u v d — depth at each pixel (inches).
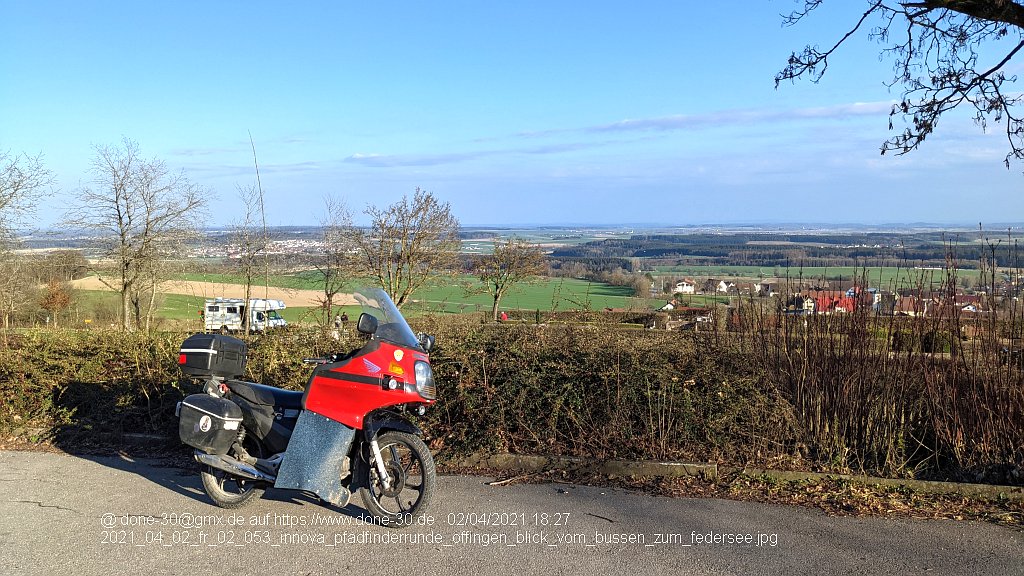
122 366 310.2
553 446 264.8
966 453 243.6
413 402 200.4
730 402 257.1
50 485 240.1
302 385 300.8
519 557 179.6
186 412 213.9
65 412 301.6
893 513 211.3
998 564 175.6
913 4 300.8
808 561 177.0
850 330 260.5
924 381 253.1
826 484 234.4
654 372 268.5
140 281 917.2
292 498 225.6
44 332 337.7
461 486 238.7
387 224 911.7
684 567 173.8
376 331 203.5
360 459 205.2
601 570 171.9
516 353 284.5
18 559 177.3
